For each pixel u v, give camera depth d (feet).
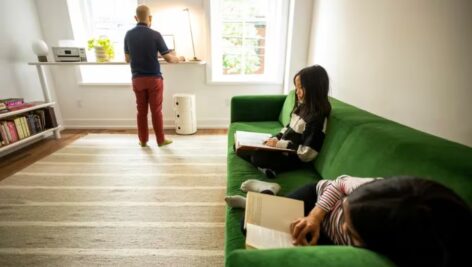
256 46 11.08
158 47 8.08
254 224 2.58
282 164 4.39
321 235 2.57
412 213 1.31
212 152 8.37
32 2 9.20
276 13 10.47
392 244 1.42
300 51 9.83
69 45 9.14
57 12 9.49
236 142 5.04
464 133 3.19
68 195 5.75
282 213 2.75
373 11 5.23
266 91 11.09
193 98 10.11
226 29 10.71
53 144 9.00
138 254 4.09
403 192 1.43
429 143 2.70
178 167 7.23
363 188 1.70
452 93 3.34
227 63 11.23
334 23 7.26
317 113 4.33
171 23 10.01
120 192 5.90
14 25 8.48
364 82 5.65
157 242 4.35
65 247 4.22
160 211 5.21
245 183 3.89
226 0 10.29
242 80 10.98
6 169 7.02
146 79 8.03
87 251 4.14
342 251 1.65
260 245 2.25
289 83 10.20
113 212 5.16
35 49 8.71
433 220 1.25
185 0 9.77
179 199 5.65
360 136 3.49
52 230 4.62
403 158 2.64
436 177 2.21
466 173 2.04
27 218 4.94
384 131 3.25
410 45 4.13
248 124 7.13
